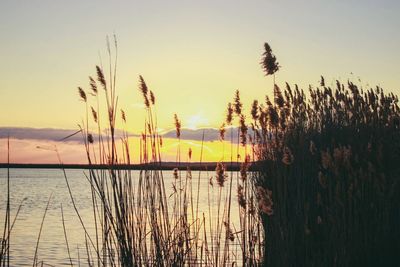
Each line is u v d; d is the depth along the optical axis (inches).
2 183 3147.1
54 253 621.3
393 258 317.7
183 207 305.1
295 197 302.7
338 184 294.8
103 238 281.7
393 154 360.5
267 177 348.5
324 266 288.0
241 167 299.3
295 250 292.4
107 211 281.6
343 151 290.4
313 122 409.7
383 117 400.5
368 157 346.6
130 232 283.0
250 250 294.4
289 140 355.9
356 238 305.9
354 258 303.7
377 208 327.6
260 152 374.9
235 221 820.0
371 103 401.4
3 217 1074.7
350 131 378.3
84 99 281.9
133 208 286.2
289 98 396.5
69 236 775.1
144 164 293.4
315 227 313.9
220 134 317.4
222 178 293.4
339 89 428.8
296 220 294.5
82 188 2522.1
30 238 753.0
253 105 328.2
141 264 280.4
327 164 289.4
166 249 290.2
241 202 288.5
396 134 383.9
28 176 5014.8
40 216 1111.0
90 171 282.8
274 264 291.9
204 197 1370.6
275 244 292.4
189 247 299.6
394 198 346.9
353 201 317.7
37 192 2156.7
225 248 295.4
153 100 300.7
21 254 614.2
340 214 304.7
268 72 284.0
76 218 1067.3
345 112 413.4
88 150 281.4
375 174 325.4
